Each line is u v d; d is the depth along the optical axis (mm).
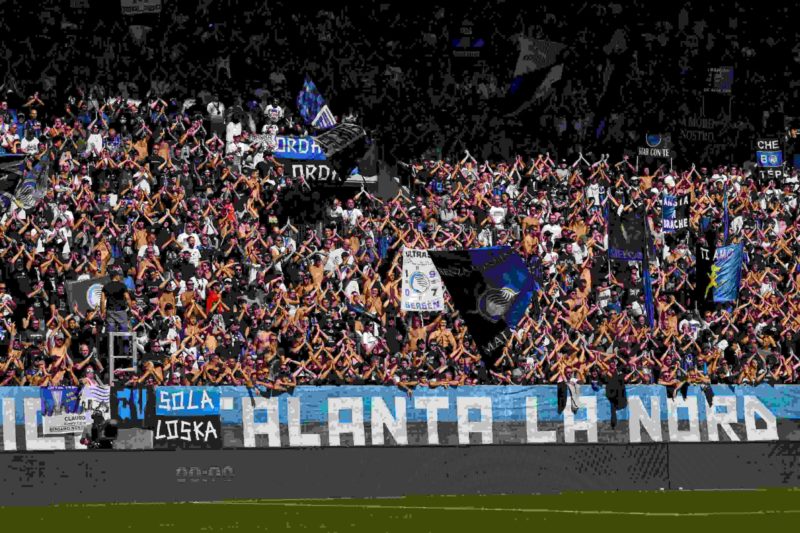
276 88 40844
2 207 33531
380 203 37875
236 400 29641
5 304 30922
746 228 39156
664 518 23641
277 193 37250
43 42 38969
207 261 33531
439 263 33531
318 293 33344
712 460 32219
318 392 30438
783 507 26172
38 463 26172
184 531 20750
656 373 33938
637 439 32688
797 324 36719
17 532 20703
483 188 38094
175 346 31109
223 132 39406
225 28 41156
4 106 35750
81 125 36188
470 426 31500
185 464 27516
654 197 39031
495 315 33281
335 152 38594
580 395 32438
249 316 32438
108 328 30469
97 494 26656
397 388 31125
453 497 28875
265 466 28281
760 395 33938
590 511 25047
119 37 39875
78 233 33281
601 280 36500
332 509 25047
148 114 36906
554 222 37812
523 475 30688
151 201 34594
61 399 28203
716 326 35906
